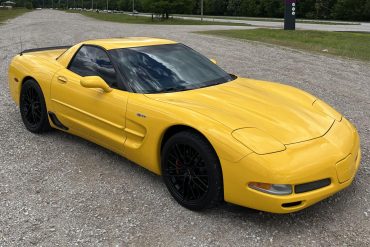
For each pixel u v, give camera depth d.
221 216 3.52
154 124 3.76
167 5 52.00
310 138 3.40
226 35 23.53
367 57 14.09
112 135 4.31
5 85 8.84
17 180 4.23
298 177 3.07
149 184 4.14
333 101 7.68
